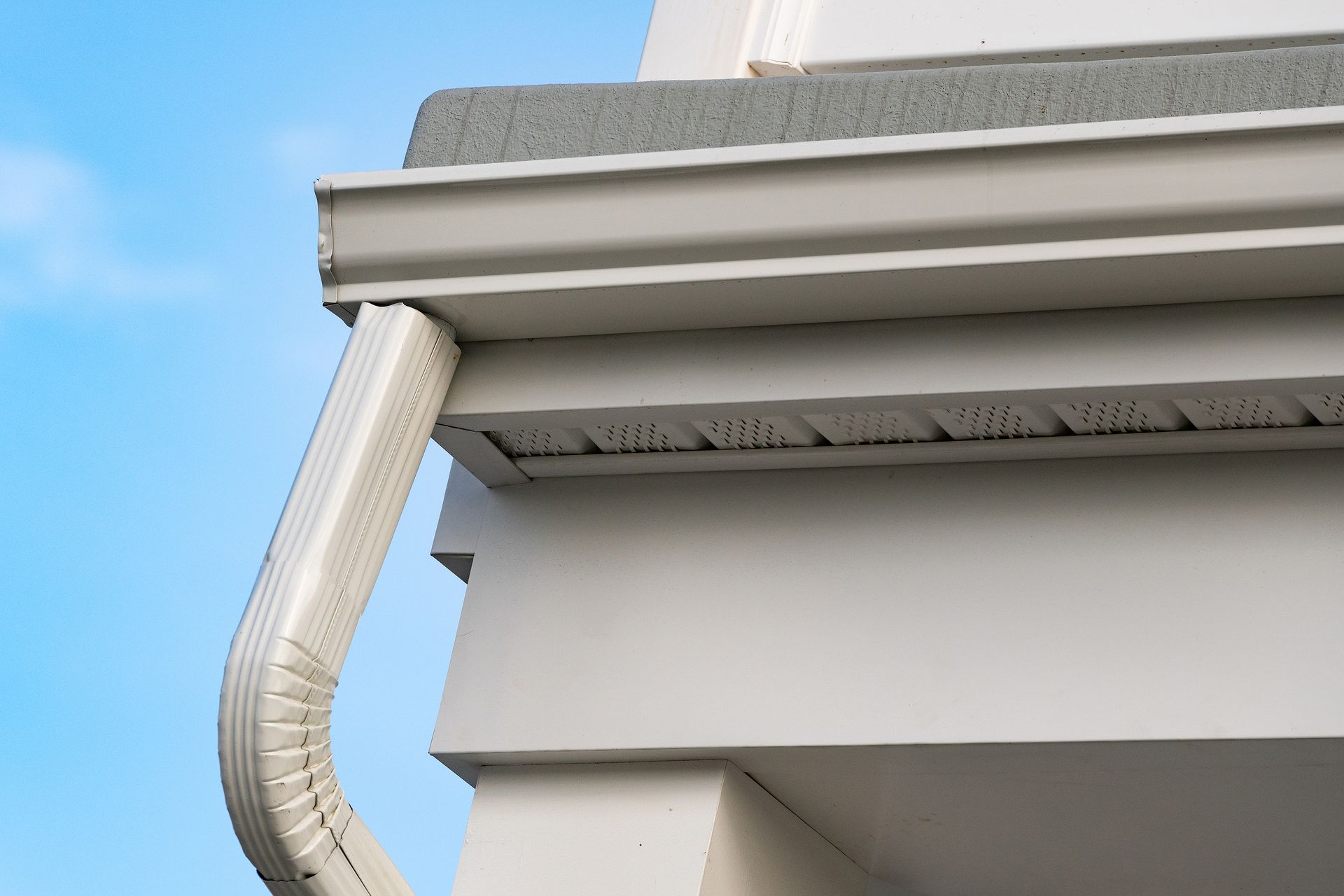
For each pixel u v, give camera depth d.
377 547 2.28
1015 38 3.31
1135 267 2.13
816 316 2.33
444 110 2.44
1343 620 2.26
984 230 2.13
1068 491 2.45
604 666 2.53
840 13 3.47
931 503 2.50
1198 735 2.24
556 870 2.46
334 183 2.32
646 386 2.39
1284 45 3.18
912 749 2.36
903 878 3.00
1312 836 2.61
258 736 2.05
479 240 2.29
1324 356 2.16
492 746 2.53
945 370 2.28
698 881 2.39
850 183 2.16
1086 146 2.08
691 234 2.21
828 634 2.45
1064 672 2.33
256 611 2.11
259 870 2.19
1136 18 3.27
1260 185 2.05
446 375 2.43
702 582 2.55
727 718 2.43
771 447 2.57
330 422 2.26
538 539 2.67
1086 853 2.79
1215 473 2.40
